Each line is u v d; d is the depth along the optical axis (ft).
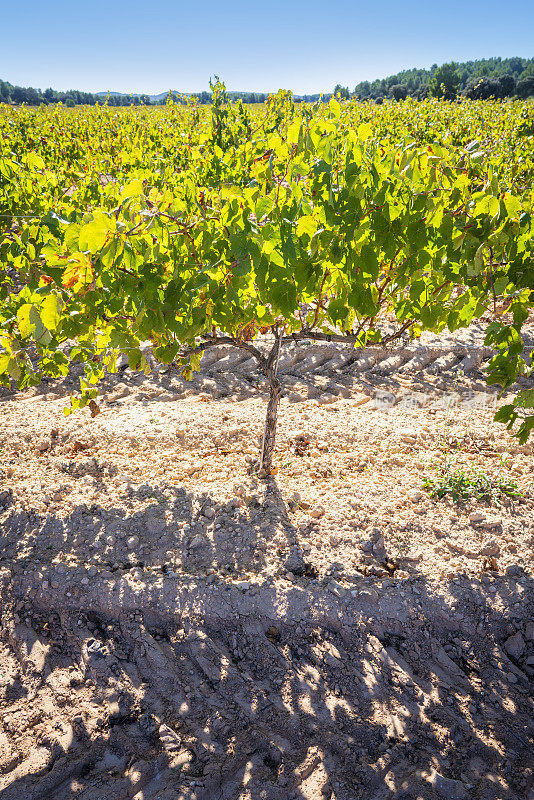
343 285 10.59
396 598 12.17
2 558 13.03
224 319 10.73
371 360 23.56
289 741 9.91
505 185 13.17
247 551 13.25
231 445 17.35
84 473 15.83
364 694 10.78
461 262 10.14
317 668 11.28
